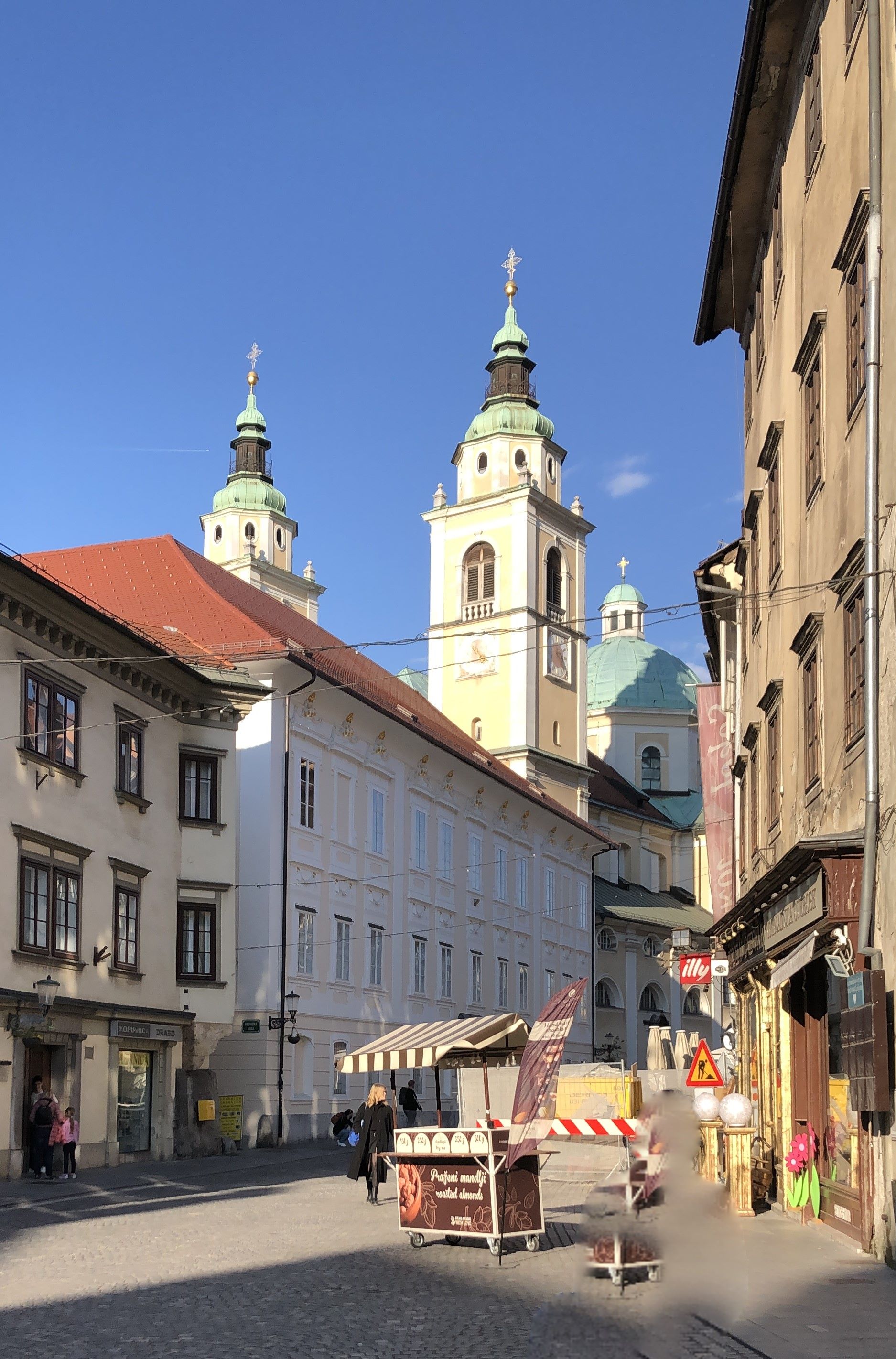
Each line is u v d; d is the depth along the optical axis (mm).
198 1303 12516
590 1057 74750
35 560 51188
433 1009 56000
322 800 47500
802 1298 11953
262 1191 26094
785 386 23531
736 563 31016
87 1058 31859
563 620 80375
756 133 24344
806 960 17266
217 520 95375
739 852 32062
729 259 28297
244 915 43562
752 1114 22672
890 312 16016
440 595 79812
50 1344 10430
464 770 60219
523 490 77250
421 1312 11883
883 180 16438
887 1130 14969
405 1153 17031
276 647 44688
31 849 30031
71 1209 22656
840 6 19031
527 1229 16266
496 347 82500
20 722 29891
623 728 101438
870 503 16328
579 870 75625
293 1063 43812
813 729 20750
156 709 36219
